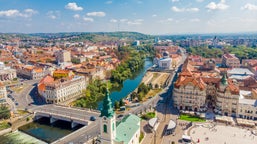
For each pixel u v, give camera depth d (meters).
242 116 180.00
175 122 168.12
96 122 177.12
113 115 109.19
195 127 164.25
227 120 171.62
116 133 121.94
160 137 149.00
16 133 175.25
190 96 196.00
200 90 191.50
